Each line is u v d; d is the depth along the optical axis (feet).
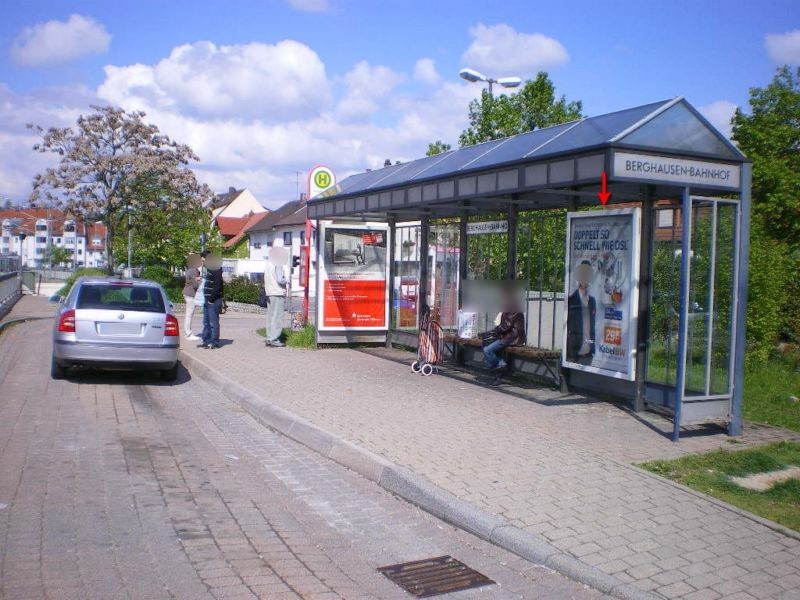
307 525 18.19
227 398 34.22
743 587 14.67
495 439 25.04
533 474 21.20
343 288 49.62
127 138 110.11
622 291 29.30
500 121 64.69
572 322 31.96
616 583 14.70
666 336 30.19
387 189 38.68
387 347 50.57
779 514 18.83
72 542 16.26
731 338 26.55
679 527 17.62
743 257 26.68
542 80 65.82
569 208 32.65
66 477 20.90
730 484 20.99
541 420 28.12
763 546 16.67
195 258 54.65
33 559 15.26
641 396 29.76
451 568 15.92
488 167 30.66
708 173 26.14
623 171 24.71
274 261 50.44
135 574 14.79
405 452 23.24
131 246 122.62
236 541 16.87
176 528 17.47
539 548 16.25
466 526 18.04
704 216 27.22
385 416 28.43
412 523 18.61
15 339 53.67
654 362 30.63
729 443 25.50
